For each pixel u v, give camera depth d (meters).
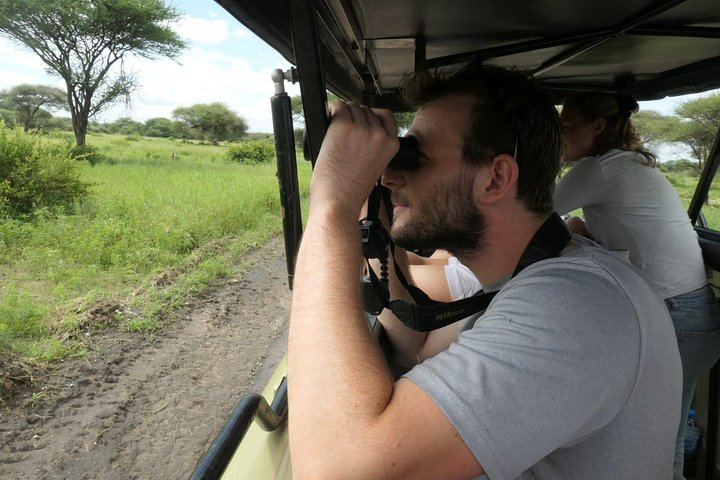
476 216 1.01
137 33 31.22
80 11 29.08
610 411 0.79
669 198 2.23
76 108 32.56
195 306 6.41
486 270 1.08
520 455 0.72
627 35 1.75
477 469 0.72
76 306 5.91
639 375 0.80
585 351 0.77
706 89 2.36
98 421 3.94
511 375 0.75
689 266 2.15
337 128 0.97
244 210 11.60
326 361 0.78
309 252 0.90
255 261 8.66
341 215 0.94
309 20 0.91
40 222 9.14
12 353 4.76
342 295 0.85
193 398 4.35
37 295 6.22
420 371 0.78
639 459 0.82
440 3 1.43
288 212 1.14
